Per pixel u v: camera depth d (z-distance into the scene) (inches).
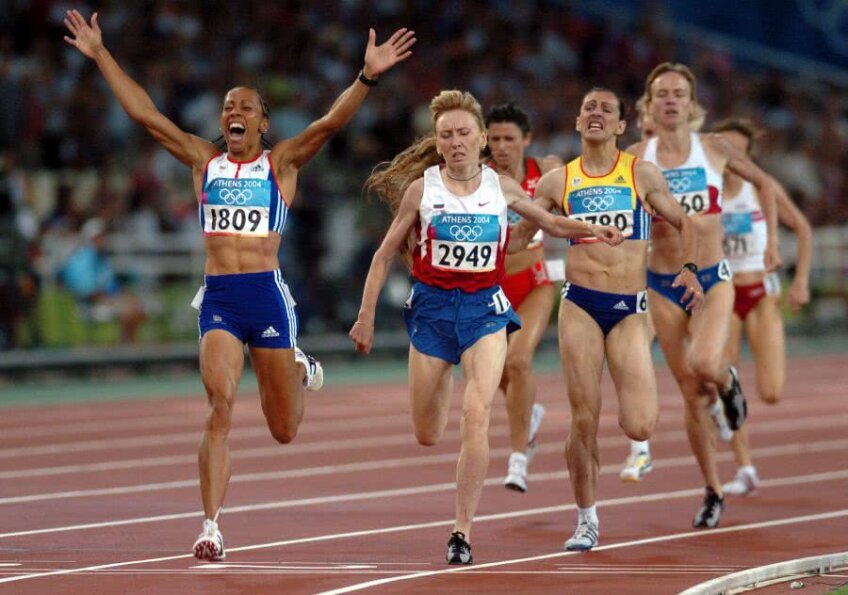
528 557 932.0
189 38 2930.6
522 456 1233.4
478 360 929.5
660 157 1182.9
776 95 3634.4
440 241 937.5
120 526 1077.8
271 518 1120.8
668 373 2659.9
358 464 1483.8
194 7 3006.9
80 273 2493.8
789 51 3651.6
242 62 2967.5
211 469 910.4
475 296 942.4
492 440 1689.2
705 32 3654.0
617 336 999.0
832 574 861.8
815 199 3511.3
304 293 2736.2
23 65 2706.7
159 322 2600.9
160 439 1727.4
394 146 3004.4
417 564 897.5
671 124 1172.5
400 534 1037.8
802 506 1183.6
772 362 1330.0
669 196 1008.2
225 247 943.7
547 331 3063.5
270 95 2898.6
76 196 2556.6
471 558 900.6
